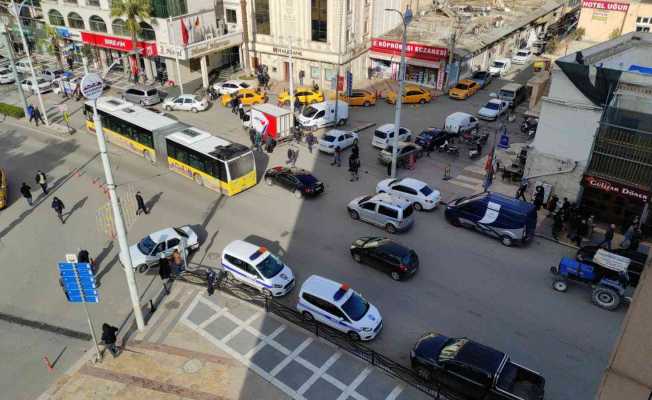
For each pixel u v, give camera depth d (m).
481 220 27.27
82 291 17.81
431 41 53.72
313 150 38.66
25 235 27.77
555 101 27.70
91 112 40.19
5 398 17.67
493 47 60.53
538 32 72.81
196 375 18.42
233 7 53.91
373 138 39.06
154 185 33.06
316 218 29.34
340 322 20.30
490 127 43.66
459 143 40.47
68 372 18.73
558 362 19.34
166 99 46.34
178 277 24.11
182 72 53.31
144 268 24.58
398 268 23.52
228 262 23.59
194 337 20.31
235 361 19.08
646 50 31.97
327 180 34.00
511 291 23.36
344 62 49.88
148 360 19.16
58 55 57.09
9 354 19.69
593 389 18.16
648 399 8.88
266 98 48.38
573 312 22.02
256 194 31.97
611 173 27.19
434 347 18.44
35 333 20.81
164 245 24.91
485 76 54.38
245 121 41.59
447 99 50.81
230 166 30.58
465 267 25.06
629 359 8.88
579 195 28.92
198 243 26.44
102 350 19.72
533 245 26.97
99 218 29.39
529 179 30.50
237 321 21.22
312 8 48.50
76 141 39.78
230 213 29.77
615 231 27.94
